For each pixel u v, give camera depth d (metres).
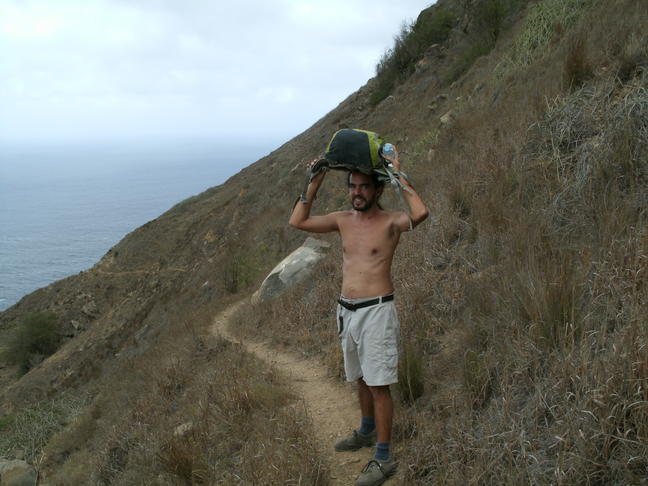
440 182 8.09
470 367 3.62
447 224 6.29
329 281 8.52
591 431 2.48
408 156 14.04
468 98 13.23
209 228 33.53
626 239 3.63
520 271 4.02
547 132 5.97
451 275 5.45
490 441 2.92
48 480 8.55
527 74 9.65
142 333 22.58
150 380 8.63
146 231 41.88
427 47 23.83
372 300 3.26
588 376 2.71
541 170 5.58
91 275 40.88
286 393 5.24
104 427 8.71
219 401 5.29
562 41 9.51
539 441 2.72
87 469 6.93
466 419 3.30
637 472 2.26
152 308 28.27
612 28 7.39
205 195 45.38
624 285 3.18
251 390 5.21
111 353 24.36
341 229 3.47
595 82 6.12
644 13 6.90
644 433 2.30
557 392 2.87
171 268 32.56
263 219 24.23
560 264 3.85
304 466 3.55
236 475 3.91
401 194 3.19
